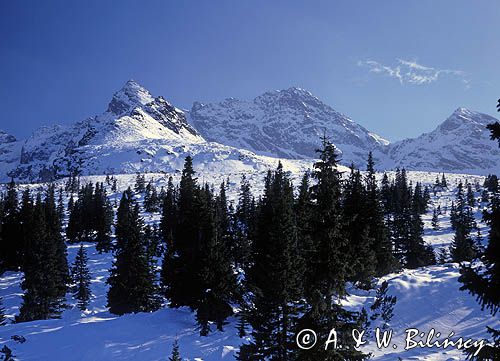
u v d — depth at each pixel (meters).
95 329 36.50
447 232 107.56
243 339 31.34
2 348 32.09
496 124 11.55
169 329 35.75
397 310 30.80
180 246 41.31
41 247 56.88
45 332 37.12
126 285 46.88
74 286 64.44
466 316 29.06
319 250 19.86
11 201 89.00
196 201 40.53
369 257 35.69
